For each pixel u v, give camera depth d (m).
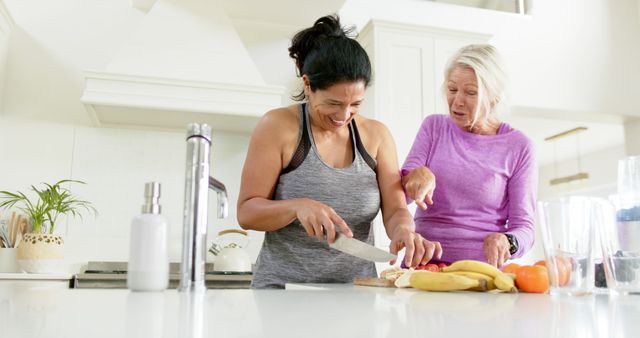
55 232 2.93
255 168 1.23
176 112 2.79
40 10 3.10
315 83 1.15
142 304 0.63
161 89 2.69
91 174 3.01
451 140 1.53
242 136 3.20
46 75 3.05
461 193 1.48
